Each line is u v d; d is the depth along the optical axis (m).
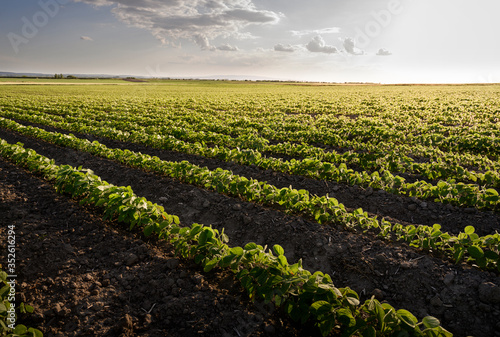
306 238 4.63
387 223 4.57
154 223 4.38
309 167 7.19
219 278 3.72
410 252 4.15
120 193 4.79
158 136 11.14
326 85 102.56
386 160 8.09
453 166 7.19
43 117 18.20
